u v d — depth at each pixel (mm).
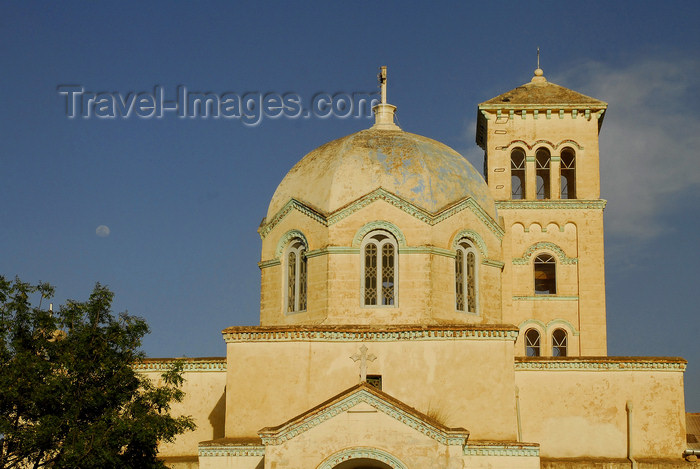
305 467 42219
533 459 44344
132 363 46500
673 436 51188
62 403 43062
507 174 63906
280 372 48094
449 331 47438
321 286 50188
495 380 46875
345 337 48156
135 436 43062
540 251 62250
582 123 64312
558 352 61656
